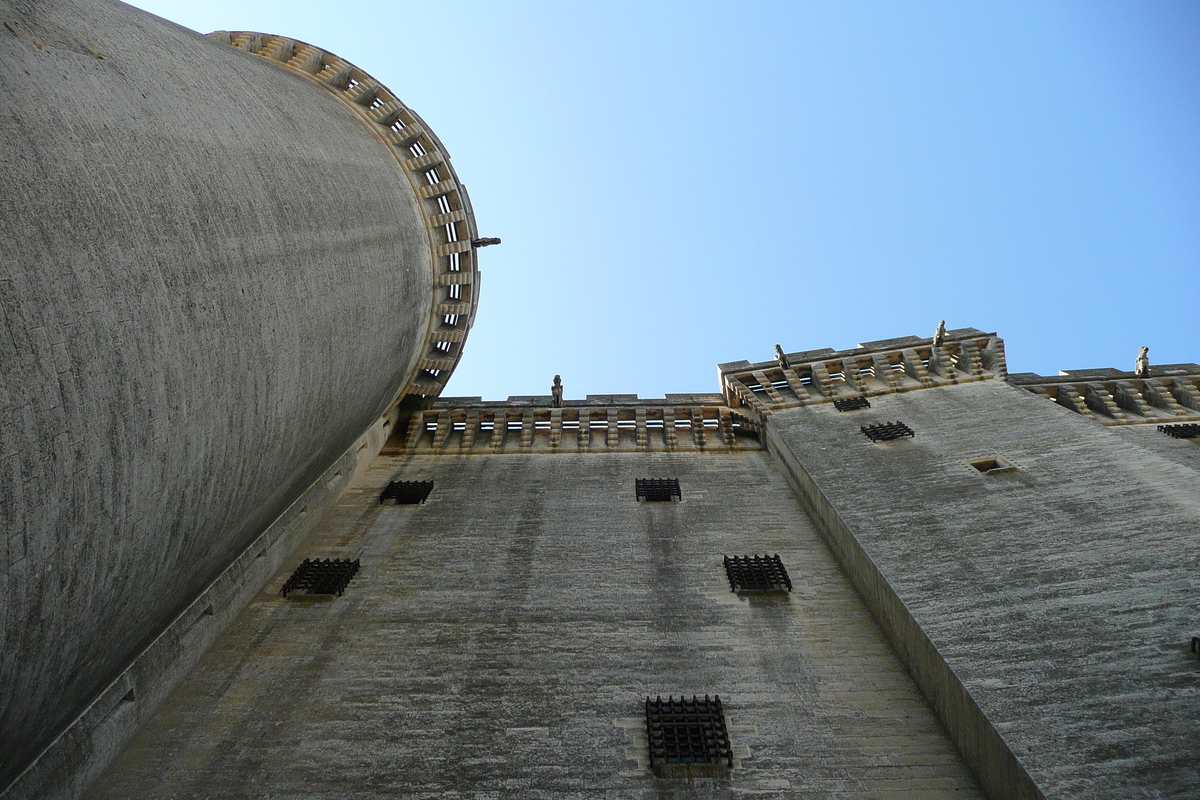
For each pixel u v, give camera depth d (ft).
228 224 35.06
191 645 45.14
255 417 37.58
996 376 75.00
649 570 53.42
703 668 42.98
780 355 80.43
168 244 30.09
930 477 55.57
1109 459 53.36
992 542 45.44
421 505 65.92
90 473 25.71
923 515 50.21
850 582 50.83
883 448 62.64
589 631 46.68
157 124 32.45
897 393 75.46
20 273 22.77
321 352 44.96
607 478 69.72
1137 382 80.18
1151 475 49.80
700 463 72.59
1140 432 72.64
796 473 64.13
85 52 30.63
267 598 52.31
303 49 81.10
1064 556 42.45
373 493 68.80
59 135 25.88
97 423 25.80
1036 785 28.48
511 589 51.67
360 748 38.09
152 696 41.24
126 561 29.60
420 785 35.70
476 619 48.37
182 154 33.32
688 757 36.42
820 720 38.60
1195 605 36.42
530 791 35.12
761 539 57.16
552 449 76.74
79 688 32.81
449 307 78.74
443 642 46.19
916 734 37.22
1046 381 80.33
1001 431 61.87
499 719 39.60
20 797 32.35
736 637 45.70
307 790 35.68
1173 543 41.50
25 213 23.34
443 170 77.97
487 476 71.61
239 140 39.91
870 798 33.81
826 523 55.62
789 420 72.84
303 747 38.32
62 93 27.20
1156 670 33.04
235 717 40.75
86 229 25.75
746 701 40.22
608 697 40.96
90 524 26.30
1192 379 79.20
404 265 63.77
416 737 38.63
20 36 26.78
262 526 50.26
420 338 74.38
